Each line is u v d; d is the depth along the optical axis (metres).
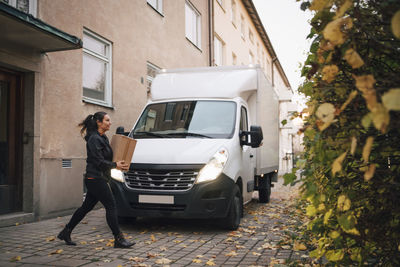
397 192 2.05
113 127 10.05
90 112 9.00
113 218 5.05
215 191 5.90
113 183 6.17
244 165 7.11
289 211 8.30
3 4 5.28
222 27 21.44
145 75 11.85
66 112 8.18
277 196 12.26
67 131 8.18
